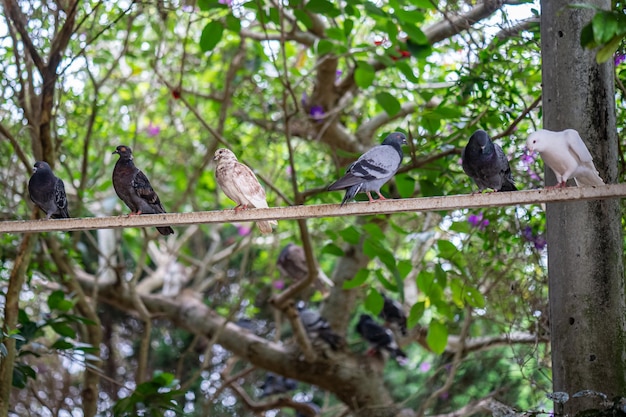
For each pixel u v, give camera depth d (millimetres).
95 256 13891
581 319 5207
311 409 10398
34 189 6086
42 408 11219
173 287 12594
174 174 12516
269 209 4781
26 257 7250
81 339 9734
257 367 10281
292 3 7277
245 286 12188
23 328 7379
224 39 11102
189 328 10828
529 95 8469
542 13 5621
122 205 11648
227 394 13219
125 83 11352
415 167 7605
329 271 12898
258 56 9992
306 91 11008
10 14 7297
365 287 10273
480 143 5457
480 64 7660
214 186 12562
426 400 9539
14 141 7570
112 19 9039
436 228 9102
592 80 5391
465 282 7512
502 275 7980
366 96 10266
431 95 7957
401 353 10305
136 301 9633
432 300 7449
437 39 8492
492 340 9273
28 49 7379
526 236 7750
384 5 8531
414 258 9852
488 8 7434
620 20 4043
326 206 4707
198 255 15258
